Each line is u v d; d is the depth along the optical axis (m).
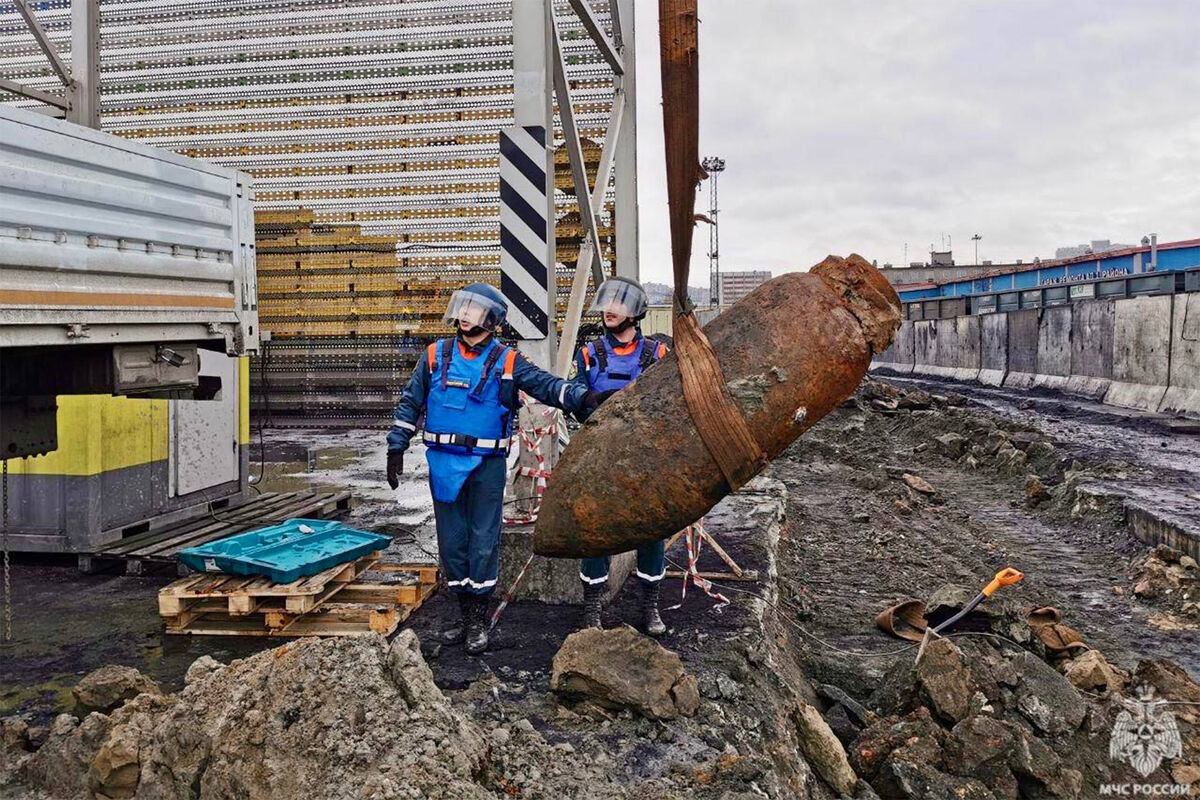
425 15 12.27
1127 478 10.97
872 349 3.32
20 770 3.40
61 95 9.56
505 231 6.15
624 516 3.33
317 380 13.55
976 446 14.80
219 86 12.75
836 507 10.85
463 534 4.56
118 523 6.68
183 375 5.39
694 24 2.70
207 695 3.21
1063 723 4.57
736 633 4.85
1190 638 6.60
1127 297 21.62
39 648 4.83
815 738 4.11
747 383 3.20
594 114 11.10
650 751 3.55
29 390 4.90
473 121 12.48
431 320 13.10
